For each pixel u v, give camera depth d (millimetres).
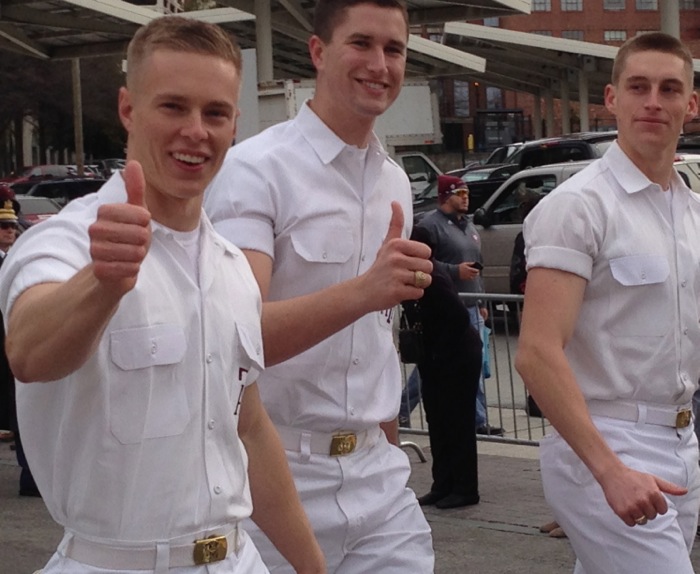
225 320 2514
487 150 54906
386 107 3525
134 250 1984
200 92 2357
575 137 18844
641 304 3582
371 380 3555
